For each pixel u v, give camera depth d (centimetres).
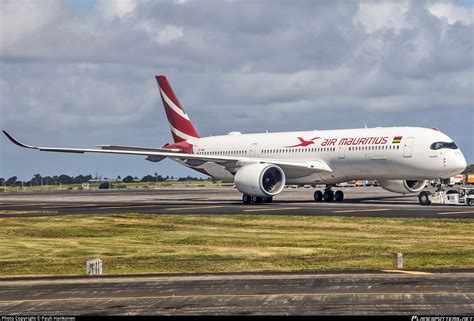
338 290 3653
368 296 3475
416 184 11475
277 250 5878
